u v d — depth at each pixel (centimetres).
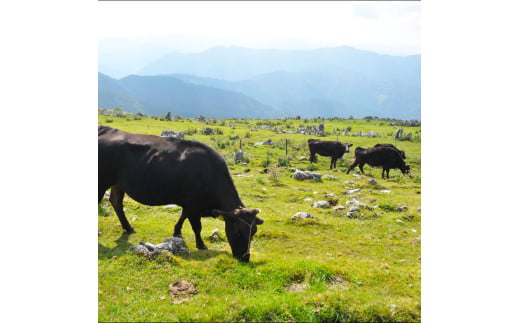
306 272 845
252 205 1633
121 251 916
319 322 692
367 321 699
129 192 984
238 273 834
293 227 1298
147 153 961
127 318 673
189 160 955
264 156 3550
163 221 1231
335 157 3266
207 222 1302
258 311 684
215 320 672
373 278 861
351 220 1444
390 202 1812
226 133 5794
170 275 815
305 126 7506
